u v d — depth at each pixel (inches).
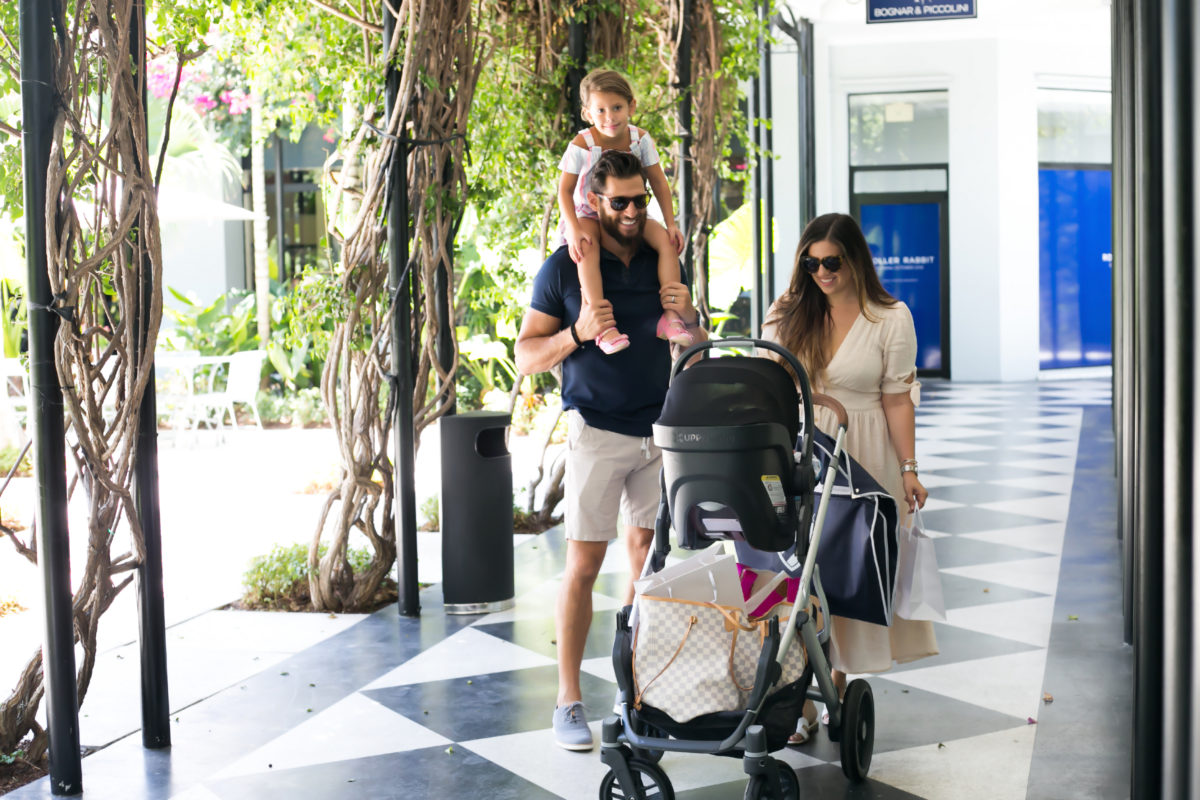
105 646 191.5
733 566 117.5
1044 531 259.1
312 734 148.0
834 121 609.0
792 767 133.7
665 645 113.1
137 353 140.4
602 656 177.9
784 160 589.9
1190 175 72.9
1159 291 82.0
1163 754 76.0
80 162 129.2
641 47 280.2
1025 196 605.3
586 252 139.3
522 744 143.6
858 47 602.2
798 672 114.4
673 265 144.5
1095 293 644.7
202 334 560.1
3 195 137.7
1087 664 167.0
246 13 200.5
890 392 136.5
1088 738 139.5
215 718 154.5
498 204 267.3
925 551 132.9
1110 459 355.6
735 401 111.4
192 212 417.7
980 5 554.9
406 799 127.9
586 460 142.3
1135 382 158.9
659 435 114.4
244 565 245.6
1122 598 200.1
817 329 136.9
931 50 598.5
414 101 204.4
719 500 111.9
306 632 195.8
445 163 216.5
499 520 207.2
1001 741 139.7
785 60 583.5
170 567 246.1
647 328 143.5
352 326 205.9
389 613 207.8
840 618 134.3
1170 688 74.3
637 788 115.3
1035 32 590.6
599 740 143.9
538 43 252.5
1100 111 633.6
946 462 357.7
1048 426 438.0
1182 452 73.6
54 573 128.0
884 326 135.5
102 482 135.1
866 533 128.7
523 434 454.6
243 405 539.5
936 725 145.6
